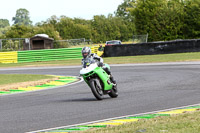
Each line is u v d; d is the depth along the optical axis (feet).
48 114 53.47
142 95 70.59
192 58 178.81
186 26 339.57
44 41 303.48
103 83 64.95
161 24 348.79
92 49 241.55
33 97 76.84
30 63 230.07
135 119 45.98
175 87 81.41
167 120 41.83
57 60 243.19
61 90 88.07
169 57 193.67
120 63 182.50
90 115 51.06
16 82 112.47
